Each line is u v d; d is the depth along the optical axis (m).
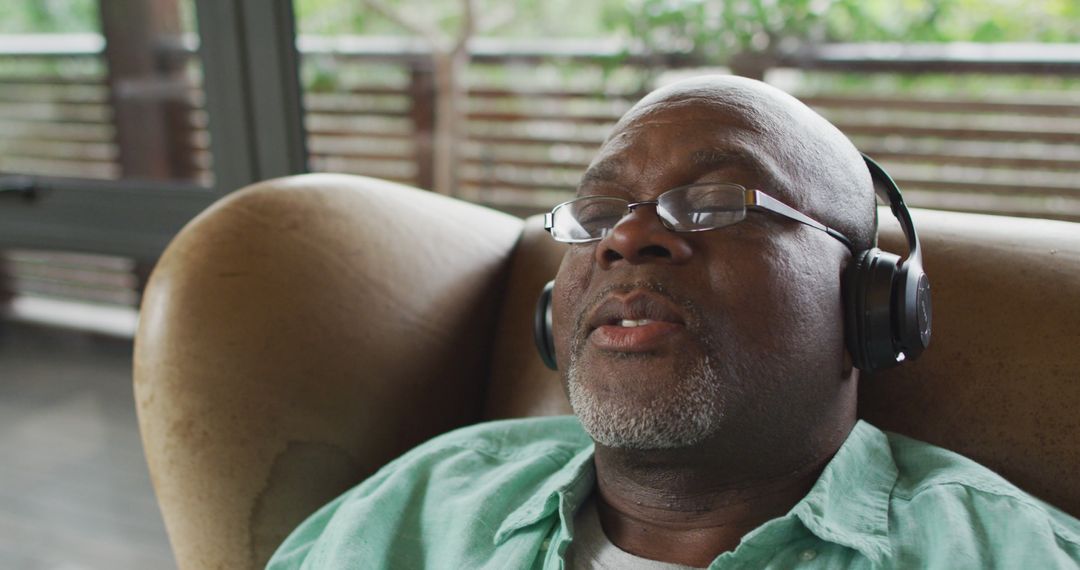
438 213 1.30
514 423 1.08
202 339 1.06
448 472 1.01
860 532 0.78
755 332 0.79
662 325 0.79
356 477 1.12
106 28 2.73
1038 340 0.95
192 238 1.12
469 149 3.66
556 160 3.54
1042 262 0.98
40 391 2.96
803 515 0.78
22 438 2.60
